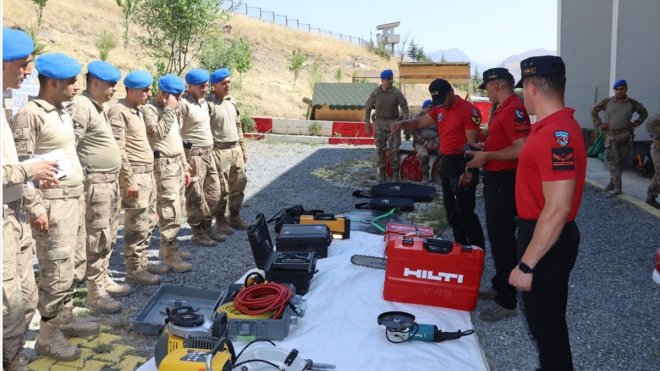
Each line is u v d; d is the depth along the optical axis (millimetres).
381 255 5535
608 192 9500
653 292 5285
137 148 5082
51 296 3811
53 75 3650
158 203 5594
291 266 4473
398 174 10883
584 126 15055
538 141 2941
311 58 41719
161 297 4703
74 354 3844
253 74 29188
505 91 4438
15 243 3047
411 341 3787
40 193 3684
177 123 5656
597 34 14719
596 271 5867
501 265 4480
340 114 22297
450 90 5355
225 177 6762
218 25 16953
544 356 3113
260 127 19938
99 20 24656
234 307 3900
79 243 4176
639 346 4246
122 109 4934
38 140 3662
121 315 4617
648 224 7641
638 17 11898
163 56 16031
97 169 4469
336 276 4820
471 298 4324
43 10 22125
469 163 4527
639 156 11688
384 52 53062
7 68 3111
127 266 5312
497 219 4441
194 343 3361
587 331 4500
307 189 10383
